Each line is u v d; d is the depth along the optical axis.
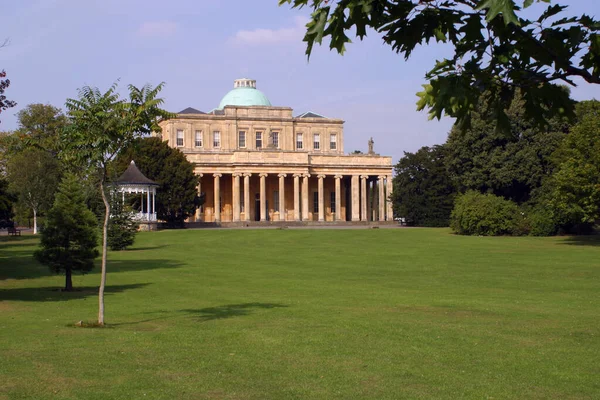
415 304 30.41
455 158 102.44
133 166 101.56
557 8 7.26
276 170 131.00
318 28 7.32
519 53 7.76
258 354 18.98
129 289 37.41
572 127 74.56
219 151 136.12
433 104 7.92
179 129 135.12
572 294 34.34
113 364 17.61
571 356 18.81
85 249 37.47
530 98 8.13
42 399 14.11
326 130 144.25
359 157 137.62
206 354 18.97
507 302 31.12
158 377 16.19
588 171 70.12
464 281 41.03
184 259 58.12
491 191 100.56
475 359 18.39
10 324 24.97
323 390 15.02
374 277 43.56
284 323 24.70
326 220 142.50
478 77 7.56
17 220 155.12
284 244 75.50
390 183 138.88
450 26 7.65
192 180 111.38
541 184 96.00
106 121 23.61
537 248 68.25
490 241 78.81
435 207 118.88
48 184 100.94
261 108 139.62
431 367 17.39
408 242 77.69
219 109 148.50
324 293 34.94
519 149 95.94
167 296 34.06
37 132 122.69
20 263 54.62
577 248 67.81
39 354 18.88
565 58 7.40
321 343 20.62
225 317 26.53
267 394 14.68
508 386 15.45
